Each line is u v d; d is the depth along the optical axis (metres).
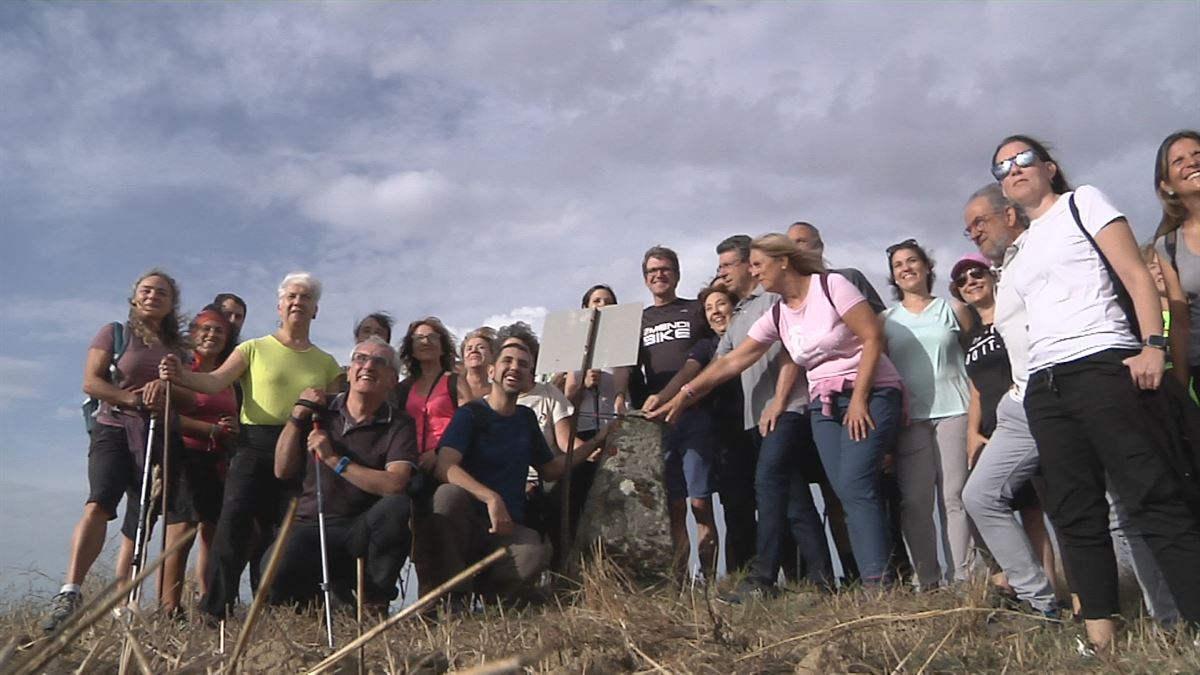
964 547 5.43
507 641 3.70
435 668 3.28
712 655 3.30
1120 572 5.27
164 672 2.82
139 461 5.48
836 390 5.45
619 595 4.29
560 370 6.55
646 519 6.06
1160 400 3.65
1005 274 4.57
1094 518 3.79
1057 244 3.85
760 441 6.19
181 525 5.54
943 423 5.60
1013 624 4.05
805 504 5.87
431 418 6.57
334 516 5.64
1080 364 3.73
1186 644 3.45
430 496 5.90
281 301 6.25
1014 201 4.14
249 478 5.75
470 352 7.10
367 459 5.74
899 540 6.07
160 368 5.50
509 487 6.08
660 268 7.19
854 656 3.30
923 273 5.96
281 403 6.00
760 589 5.56
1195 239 4.19
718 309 6.93
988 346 5.39
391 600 5.59
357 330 7.53
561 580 5.95
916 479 5.62
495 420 6.16
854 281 6.50
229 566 5.53
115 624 3.06
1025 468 4.42
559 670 3.14
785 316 5.72
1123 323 3.75
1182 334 4.14
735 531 6.43
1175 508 3.61
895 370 5.53
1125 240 3.73
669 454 6.61
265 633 3.96
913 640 3.62
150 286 5.84
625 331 6.41
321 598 5.62
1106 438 3.67
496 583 5.79
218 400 6.18
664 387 6.93
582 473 6.57
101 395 5.54
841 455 5.40
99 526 5.36
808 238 6.52
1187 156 4.12
